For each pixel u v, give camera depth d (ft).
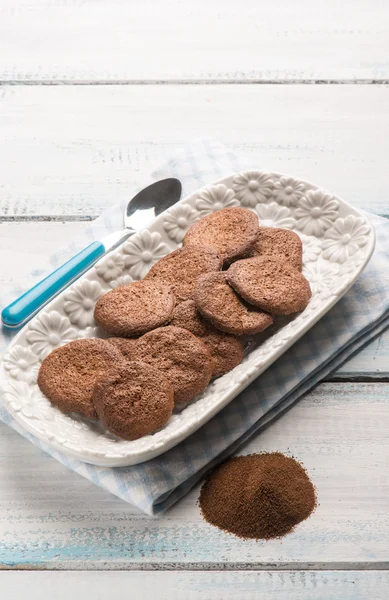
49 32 4.41
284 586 3.16
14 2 4.49
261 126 4.13
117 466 3.14
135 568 3.18
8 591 3.16
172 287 3.41
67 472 3.30
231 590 3.15
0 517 3.24
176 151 3.92
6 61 4.32
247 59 4.33
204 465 3.25
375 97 4.20
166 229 3.57
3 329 3.48
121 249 3.49
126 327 3.31
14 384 3.23
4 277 3.71
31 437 3.29
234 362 3.28
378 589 3.15
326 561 3.18
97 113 4.18
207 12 4.47
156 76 4.29
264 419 3.34
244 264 3.37
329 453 3.32
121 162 4.03
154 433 3.17
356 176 3.97
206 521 3.23
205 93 4.24
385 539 3.20
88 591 3.16
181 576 3.17
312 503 3.24
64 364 3.25
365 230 3.45
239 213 3.54
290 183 3.59
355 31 4.39
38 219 3.86
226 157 3.90
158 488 3.20
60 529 3.23
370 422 3.37
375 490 3.26
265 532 3.20
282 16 4.45
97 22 4.45
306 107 4.18
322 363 3.40
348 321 3.46
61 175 3.99
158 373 3.19
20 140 4.10
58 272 3.52
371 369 3.46
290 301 3.31
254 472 3.24
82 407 3.19
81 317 3.40
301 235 3.58
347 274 3.38
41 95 4.23
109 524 3.23
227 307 3.31
